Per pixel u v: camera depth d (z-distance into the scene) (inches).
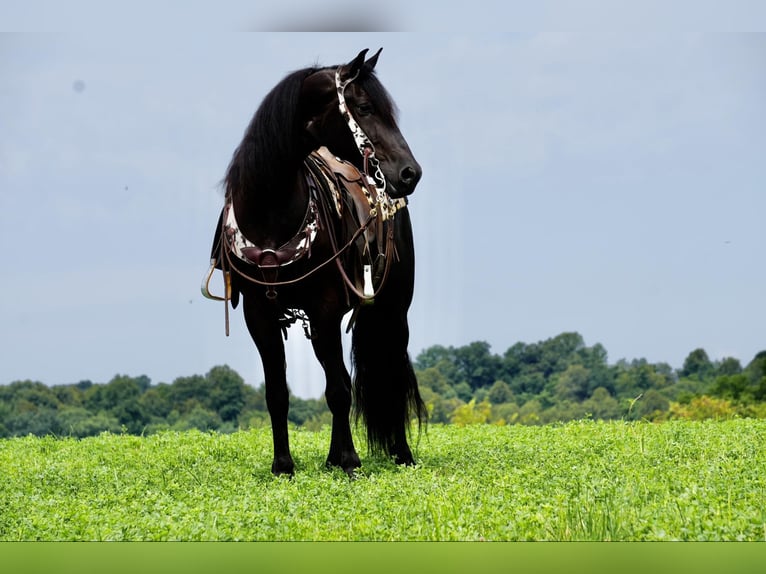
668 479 467.2
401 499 434.3
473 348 3757.4
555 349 3727.9
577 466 518.0
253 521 400.2
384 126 484.1
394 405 572.7
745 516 374.6
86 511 434.0
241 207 487.2
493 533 374.0
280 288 497.4
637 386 3469.5
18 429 2628.0
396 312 575.5
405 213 582.9
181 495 471.5
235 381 2741.1
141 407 2701.8
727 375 3147.1
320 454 616.1
